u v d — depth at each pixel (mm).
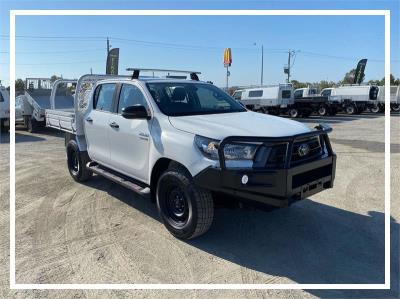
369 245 4344
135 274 3730
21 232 4695
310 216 5191
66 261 3980
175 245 4320
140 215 5227
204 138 3980
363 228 4809
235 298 3336
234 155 3820
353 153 10062
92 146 6156
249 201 3939
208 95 5422
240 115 4906
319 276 3693
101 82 6051
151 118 4734
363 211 5410
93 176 7242
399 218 5168
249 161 3830
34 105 14766
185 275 3713
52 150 10773
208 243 4371
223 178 3797
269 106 26734
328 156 4379
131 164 5094
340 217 5172
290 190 3887
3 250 4230
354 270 3805
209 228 4375
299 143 4035
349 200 5895
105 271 3787
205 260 3996
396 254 4133
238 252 4168
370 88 28922
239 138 3793
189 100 5105
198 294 3396
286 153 3875
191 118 4555
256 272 3768
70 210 5438
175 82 5336
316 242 4410
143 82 5102
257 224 4910
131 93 5254
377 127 18422
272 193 3824
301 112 27375
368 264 3916
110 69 18234
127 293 3410
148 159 4691
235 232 4664
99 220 5055
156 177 4699
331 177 4438
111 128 5457
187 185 4137
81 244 4363
